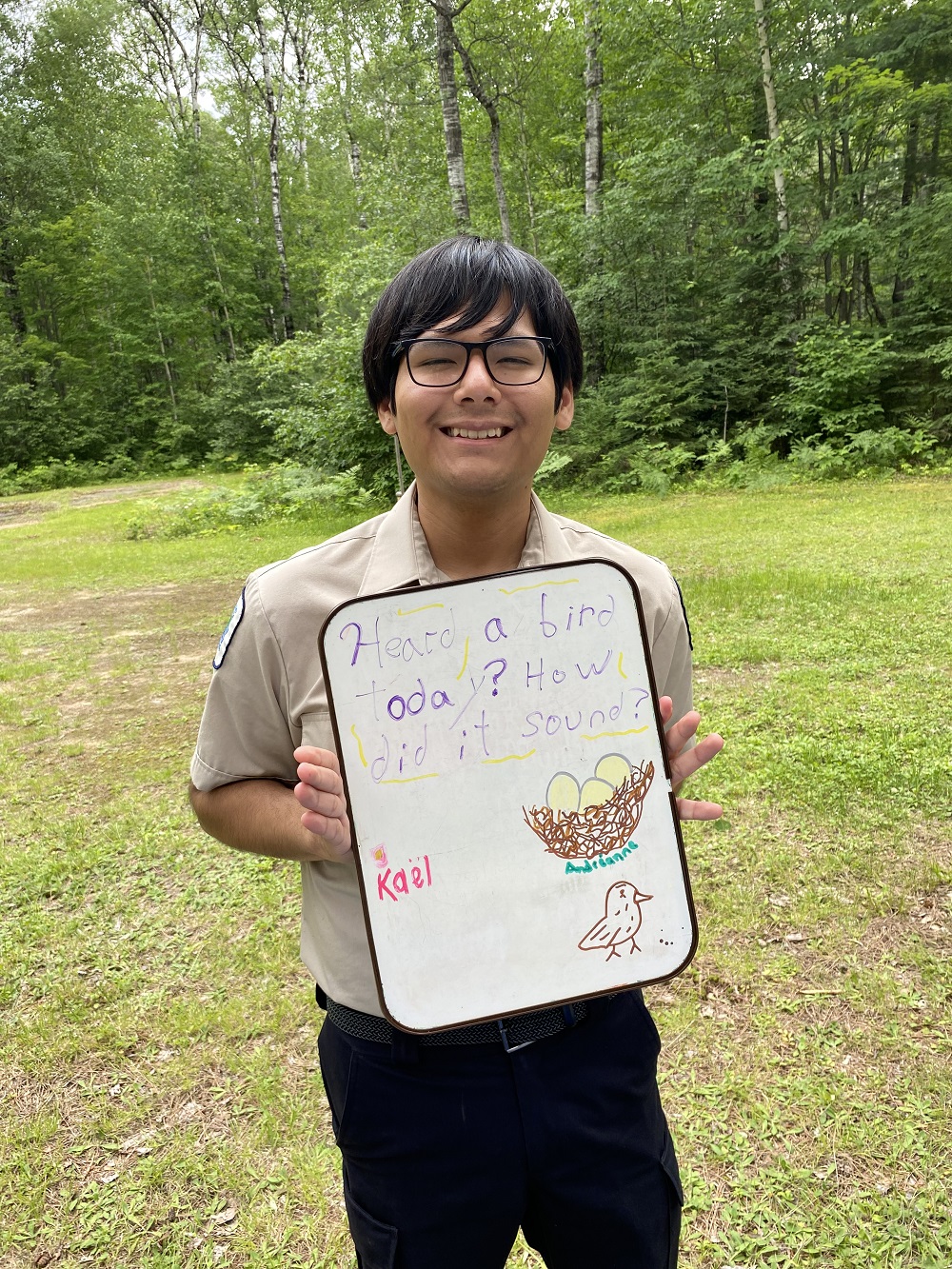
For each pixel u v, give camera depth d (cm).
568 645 102
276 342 3388
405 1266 111
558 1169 109
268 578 116
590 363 1842
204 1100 255
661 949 104
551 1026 108
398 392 107
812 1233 200
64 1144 242
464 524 112
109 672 709
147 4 3350
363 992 110
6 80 3359
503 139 2384
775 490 1388
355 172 2939
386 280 1453
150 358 3231
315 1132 241
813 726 460
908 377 1596
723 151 1723
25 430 3222
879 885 324
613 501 1458
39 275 3294
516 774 101
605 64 1872
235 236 3253
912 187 1797
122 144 3288
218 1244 211
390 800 99
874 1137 223
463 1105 106
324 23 2830
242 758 119
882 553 829
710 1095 239
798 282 1706
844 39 1617
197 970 314
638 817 104
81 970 320
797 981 280
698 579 792
